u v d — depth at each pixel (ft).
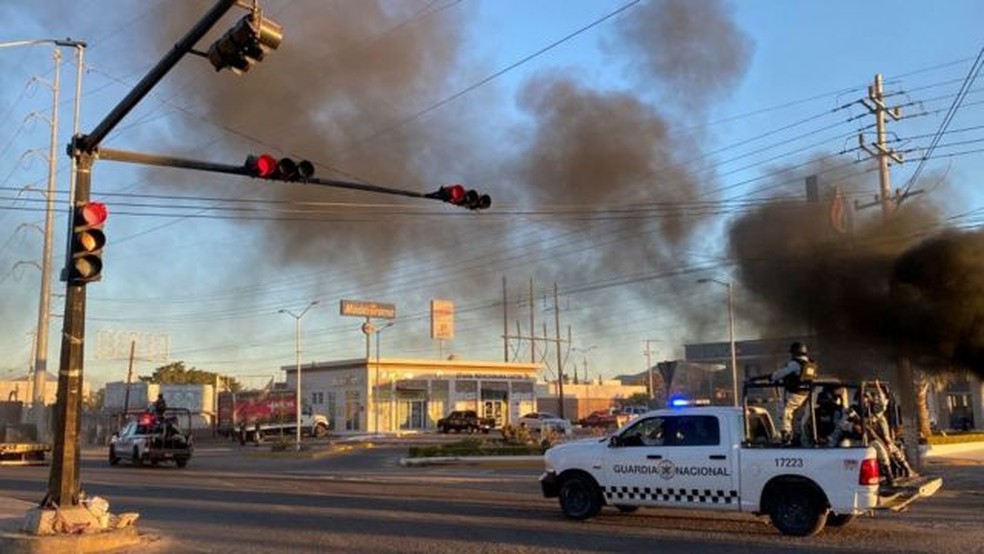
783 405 44.39
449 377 242.37
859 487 39.01
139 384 250.57
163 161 44.42
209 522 47.60
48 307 141.18
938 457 96.27
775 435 44.70
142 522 47.80
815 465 39.93
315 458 125.08
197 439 217.56
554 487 47.34
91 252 41.52
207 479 83.51
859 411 42.73
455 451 103.65
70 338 41.45
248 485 74.90
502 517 47.98
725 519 46.24
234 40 33.53
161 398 114.93
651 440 44.88
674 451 43.73
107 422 214.69
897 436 46.34
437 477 82.69
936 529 42.01
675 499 43.45
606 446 45.91
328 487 71.87
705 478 42.63
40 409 137.69
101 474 92.53
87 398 355.36
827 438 42.91
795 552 35.70
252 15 33.22
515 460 95.50
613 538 39.75
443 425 213.46
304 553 36.68
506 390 250.57
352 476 86.43
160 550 38.17
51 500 40.32
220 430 223.71
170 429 110.01
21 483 79.51
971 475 74.43
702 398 134.62
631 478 44.83
